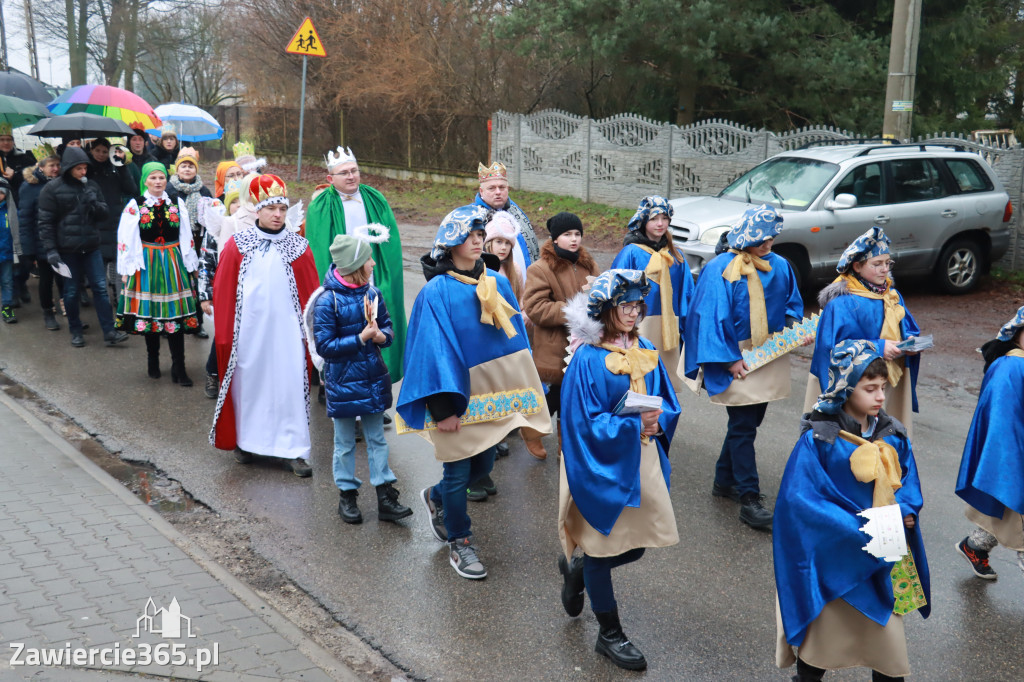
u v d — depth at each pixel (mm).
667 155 17047
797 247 10883
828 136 14867
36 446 6418
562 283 6180
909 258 11484
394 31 22922
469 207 4812
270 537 5301
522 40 19406
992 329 10414
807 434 3602
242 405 6281
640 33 17656
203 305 7422
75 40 37750
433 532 5414
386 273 7012
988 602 4734
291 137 27344
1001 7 20484
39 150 12477
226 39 29016
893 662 3492
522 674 3984
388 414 7586
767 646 4262
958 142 12922
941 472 6445
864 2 18938
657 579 4922
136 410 7461
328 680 3742
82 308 10891
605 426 3887
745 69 19328
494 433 4879
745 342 5656
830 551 3459
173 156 12227
